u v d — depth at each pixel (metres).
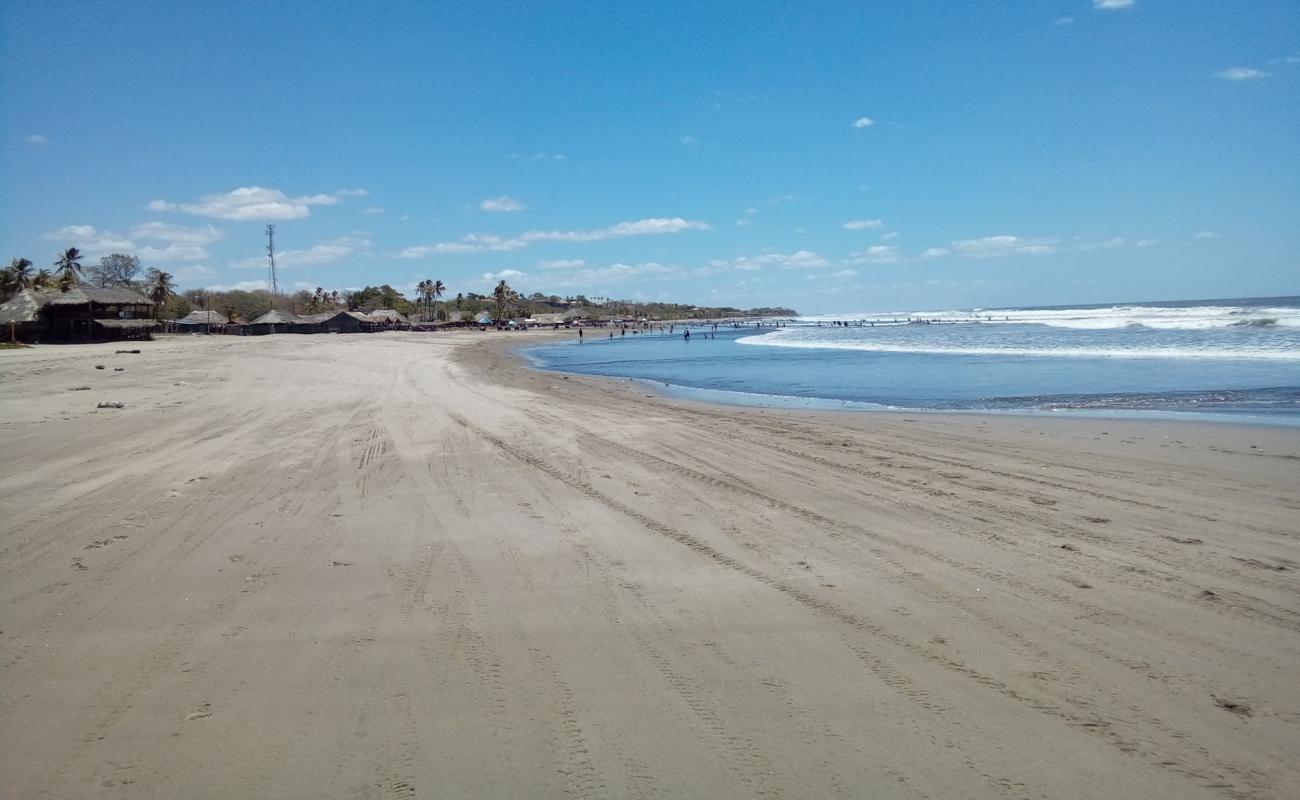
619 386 25.72
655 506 8.14
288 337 86.88
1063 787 3.21
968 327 72.62
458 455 11.35
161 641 4.82
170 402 18.53
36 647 4.77
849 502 8.21
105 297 71.12
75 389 21.75
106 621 5.16
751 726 3.73
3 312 65.81
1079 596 5.33
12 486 9.42
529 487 9.14
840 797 3.18
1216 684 4.05
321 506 8.31
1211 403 16.48
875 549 6.49
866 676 4.21
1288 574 5.70
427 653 4.61
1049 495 8.40
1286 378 20.72
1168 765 3.35
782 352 46.62
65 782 3.37
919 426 14.17
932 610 5.13
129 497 8.79
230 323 109.50
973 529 7.06
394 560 6.40
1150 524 7.14
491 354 52.22
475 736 3.69
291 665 4.46
